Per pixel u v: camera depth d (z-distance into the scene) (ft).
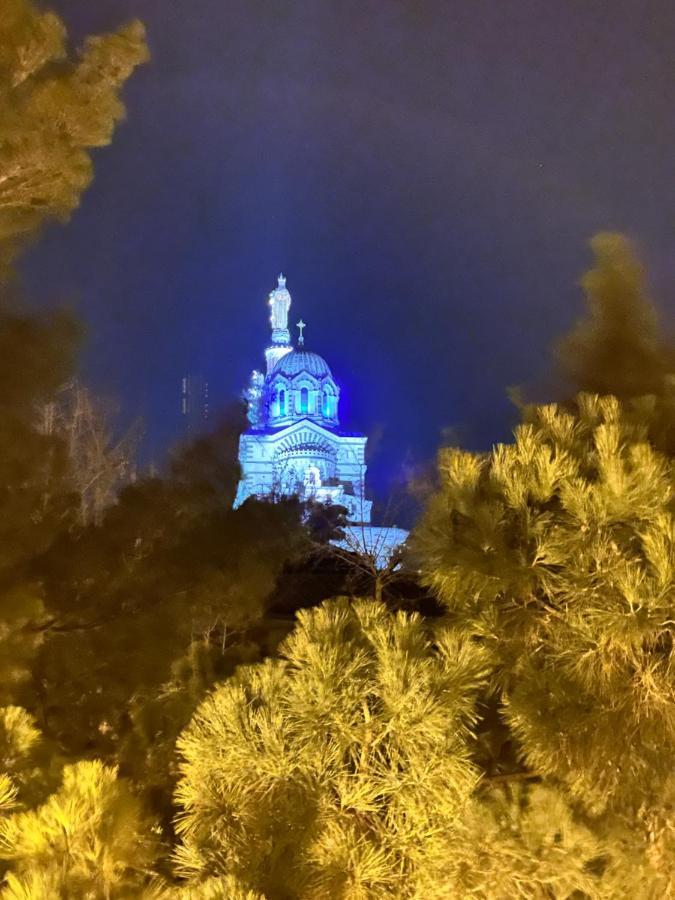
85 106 14.62
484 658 8.86
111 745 17.87
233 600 22.09
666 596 8.16
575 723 8.50
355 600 9.56
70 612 19.40
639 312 13.34
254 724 8.80
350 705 8.50
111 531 20.56
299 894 8.11
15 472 18.66
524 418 11.19
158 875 8.51
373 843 8.42
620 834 8.89
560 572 9.14
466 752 8.55
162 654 19.90
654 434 10.87
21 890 7.08
